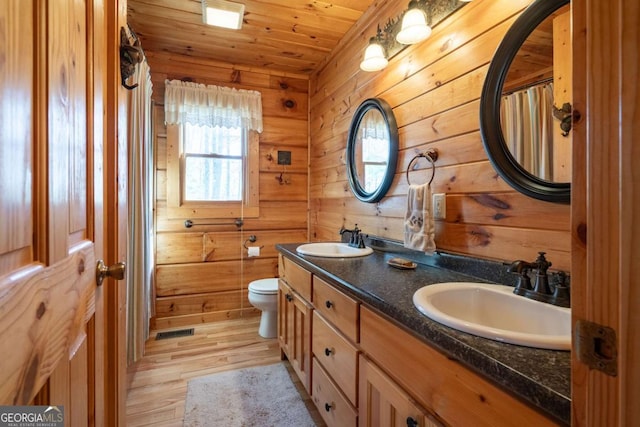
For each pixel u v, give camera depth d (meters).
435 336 0.74
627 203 0.32
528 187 1.04
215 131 2.89
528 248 1.08
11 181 0.43
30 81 0.48
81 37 0.70
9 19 0.42
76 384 0.67
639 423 0.31
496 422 0.62
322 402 1.46
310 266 1.57
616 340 0.33
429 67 1.54
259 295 2.48
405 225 1.52
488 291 1.06
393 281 1.21
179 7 2.06
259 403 1.72
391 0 1.85
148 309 2.42
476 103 1.28
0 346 0.40
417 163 1.63
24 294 0.46
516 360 0.60
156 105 2.69
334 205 2.62
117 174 0.96
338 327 1.30
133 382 1.90
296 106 3.15
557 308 0.86
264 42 2.52
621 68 0.32
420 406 0.83
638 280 0.31
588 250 0.36
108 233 0.93
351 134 2.25
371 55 1.71
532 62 1.06
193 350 2.33
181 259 2.80
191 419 1.59
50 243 0.54
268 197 3.07
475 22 1.28
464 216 1.34
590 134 0.36
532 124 1.05
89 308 0.75
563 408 0.48
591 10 0.35
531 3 1.06
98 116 0.82
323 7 2.05
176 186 2.75
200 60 2.81
